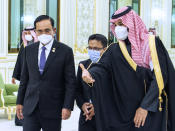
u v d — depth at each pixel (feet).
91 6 29.76
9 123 20.08
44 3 28.14
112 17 8.71
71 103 9.86
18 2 27.02
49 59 9.87
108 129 8.65
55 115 9.86
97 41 10.75
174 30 35.91
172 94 8.46
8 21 26.50
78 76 10.80
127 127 8.43
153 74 8.35
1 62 25.31
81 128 10.56
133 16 8.53
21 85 10.42
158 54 8.41
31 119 9.89
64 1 28.43
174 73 8.55
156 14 34.37
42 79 9.83
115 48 8.79
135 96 8.39
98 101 8.61
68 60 10.02
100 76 8.68
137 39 8.46
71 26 28.76
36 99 9.80
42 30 9.70
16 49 27.09
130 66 8.44
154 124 8.30
